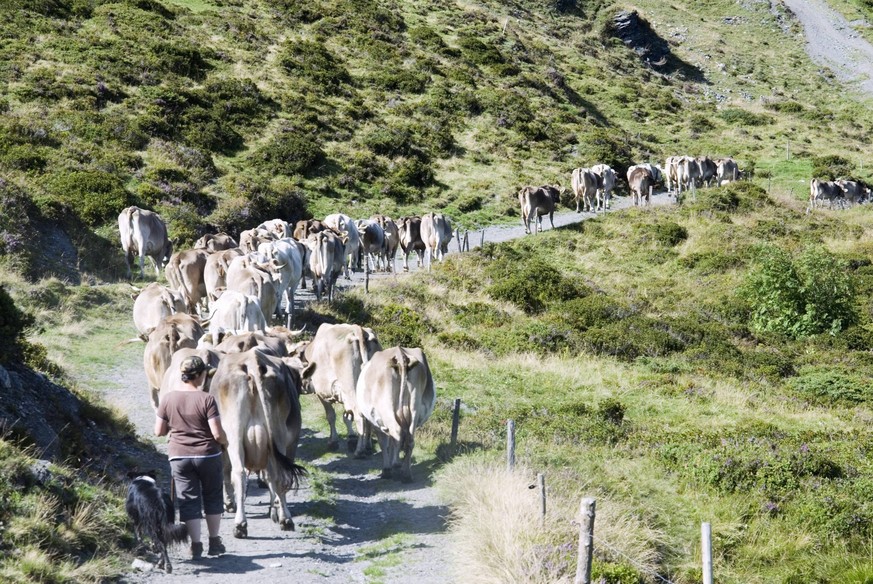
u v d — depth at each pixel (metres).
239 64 52.25
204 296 22.30
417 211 42.94
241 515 9.56
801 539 12.05
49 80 42.72
